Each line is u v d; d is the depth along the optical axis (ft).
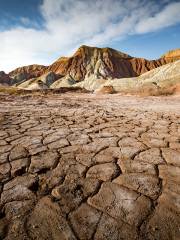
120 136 12.92
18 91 74.74
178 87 57.47
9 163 9.11
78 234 5.21
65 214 5.89
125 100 44.34
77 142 11.77
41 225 5.52
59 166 8.75
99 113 23.00
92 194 6.73
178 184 7.19
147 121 17.80
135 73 519.19
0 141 12.17
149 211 5.87
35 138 12.68
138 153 9.97
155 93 58.39
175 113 22.67
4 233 5.31
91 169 8.42
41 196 6.72
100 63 481.05
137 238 5.02
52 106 30.78
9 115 21.09
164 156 9.56
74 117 20.20
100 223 5.52
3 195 6.80
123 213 5.83
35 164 8.96
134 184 7.23
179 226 5.32
